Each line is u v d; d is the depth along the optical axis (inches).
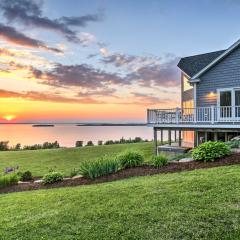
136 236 197.3
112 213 240.8
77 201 288.8
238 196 250.4
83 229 217.5
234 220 206.5
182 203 245.0
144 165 453.1
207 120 723.4
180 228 202.4
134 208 246.4
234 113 706.8
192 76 827.4
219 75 760.3
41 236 213.5
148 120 824.9
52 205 290.4
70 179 451.8
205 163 414.0
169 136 931.3
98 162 442.3
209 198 251.0
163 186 301.9
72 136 2381.9
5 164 775.1
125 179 392.8
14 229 233.8
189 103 905.5
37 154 952.9
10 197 368.2
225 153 425.4
